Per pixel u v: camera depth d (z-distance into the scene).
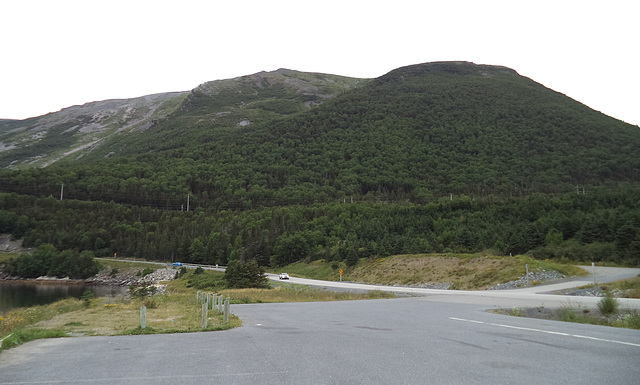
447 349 7.10
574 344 7.39
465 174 186.50
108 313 19.22
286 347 7.81
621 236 50.75
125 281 91.19
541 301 19.16
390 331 9.73
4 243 121.50
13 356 7.80
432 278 43.88
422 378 5.13
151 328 12.07
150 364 6.55
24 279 96.62
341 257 73.06
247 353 7.28
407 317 13.18
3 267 101.38
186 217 137.75
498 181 174.88
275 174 197.12
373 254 68.06
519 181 173.25
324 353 7.04
